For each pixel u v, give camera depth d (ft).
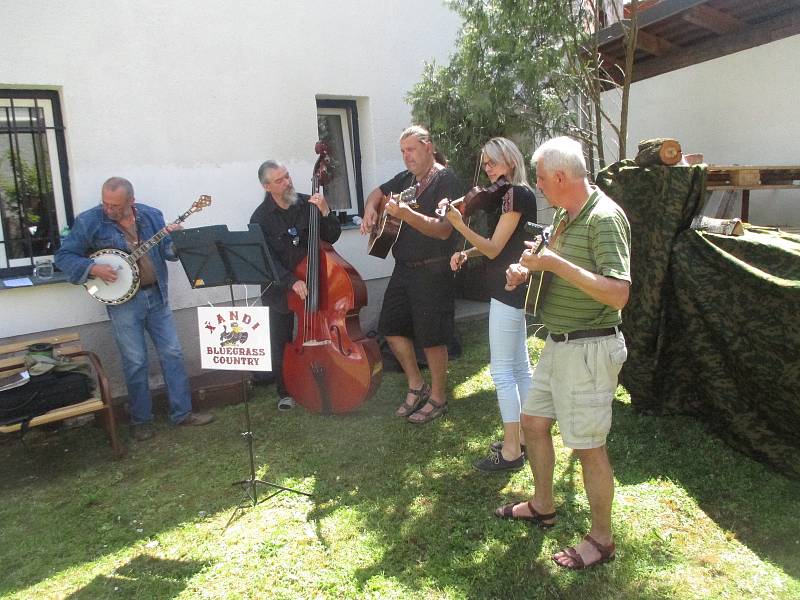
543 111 17.56
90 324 14.83
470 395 14.57
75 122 14.26
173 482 11.51
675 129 20.39
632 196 11.70
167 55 15.29
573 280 6.95
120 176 14.94
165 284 13.89
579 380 7.64
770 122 17.58
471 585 8.04
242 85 16.49
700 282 10.73
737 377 10.59
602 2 16.93
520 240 10.10
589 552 8.21
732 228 10.93
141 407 13.67
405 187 13.10
